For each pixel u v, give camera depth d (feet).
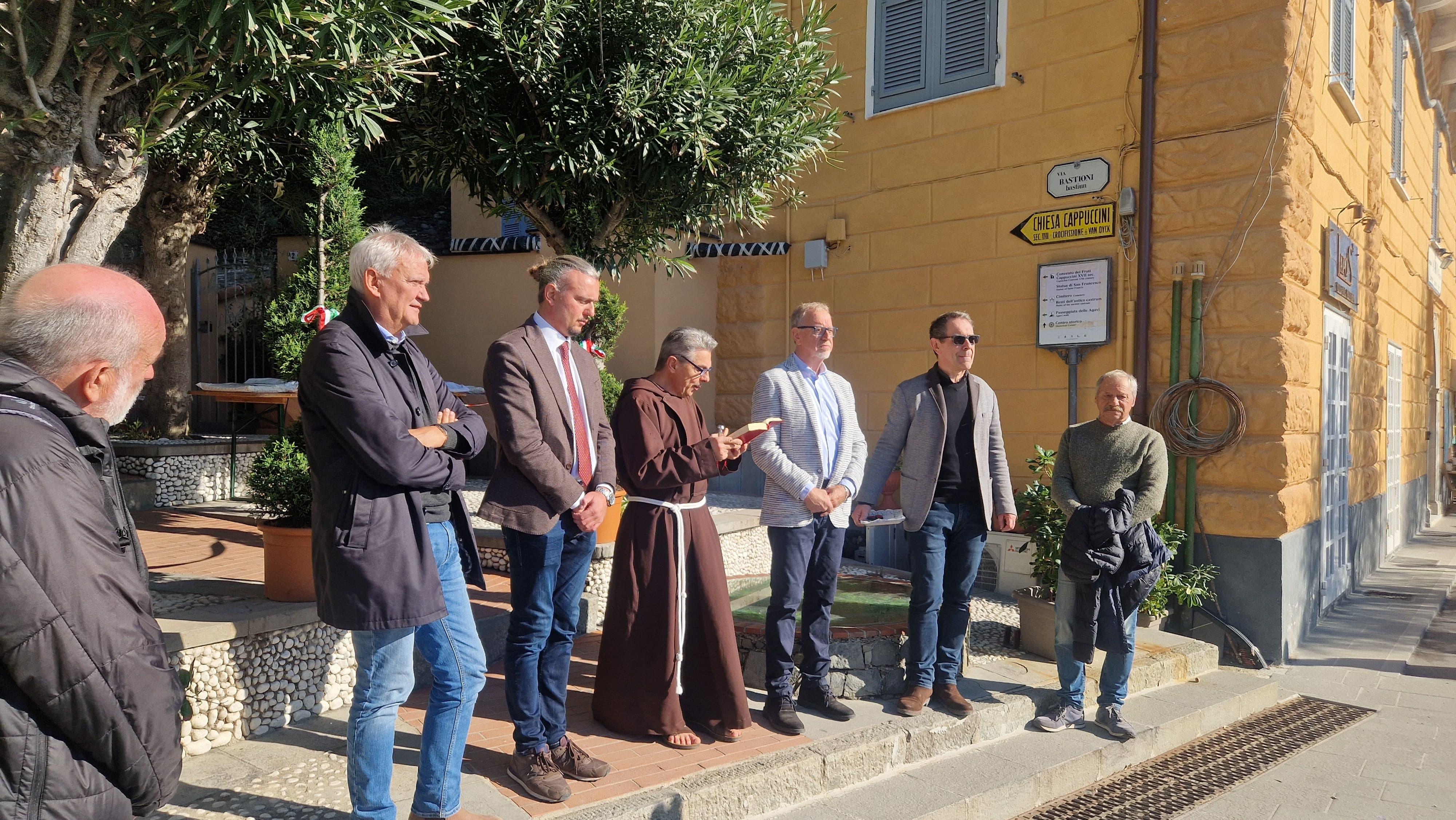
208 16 10.27
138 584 4.94
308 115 14.14
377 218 36.04
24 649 4.42
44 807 4.57
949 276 24.53
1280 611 19.34
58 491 4.63
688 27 18.33
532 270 10.94
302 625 11.87
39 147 10.19
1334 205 23.35
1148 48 20.66
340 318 8.46
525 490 9.84
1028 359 22.94
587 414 10.75
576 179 19.01
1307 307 20.43
